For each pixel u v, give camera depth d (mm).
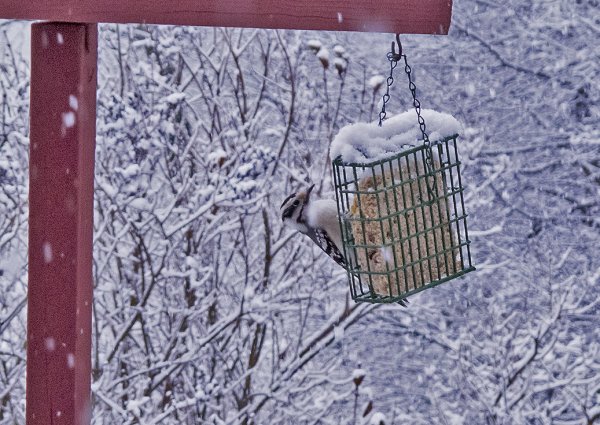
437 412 13859
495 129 15148
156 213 11641
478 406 13055
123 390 11773
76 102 4500
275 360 12672
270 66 13555
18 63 12188
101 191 11820
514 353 12945
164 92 12461
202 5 4273
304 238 12617
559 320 13367
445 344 13430
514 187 14852
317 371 12539
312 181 12750
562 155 15070
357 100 14359
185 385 12195
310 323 13539
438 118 5906
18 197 11234
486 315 13719
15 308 11148
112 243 11984
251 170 10930
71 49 4492
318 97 14000
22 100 11383
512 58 15320
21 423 11195
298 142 13117
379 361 14273
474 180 14570
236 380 12148
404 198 5832
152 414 11914
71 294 4516
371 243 5859
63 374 4512
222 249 12453
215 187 11602
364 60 14617
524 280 14148
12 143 11453
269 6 4285
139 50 12891
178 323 12016
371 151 5742
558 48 15297
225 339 12383
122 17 4289
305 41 13586
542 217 14727
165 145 11555
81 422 4582
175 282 12242
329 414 13797
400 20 4387
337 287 12758
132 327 12328
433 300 14094
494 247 13938
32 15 4320
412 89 5629
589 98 15188
